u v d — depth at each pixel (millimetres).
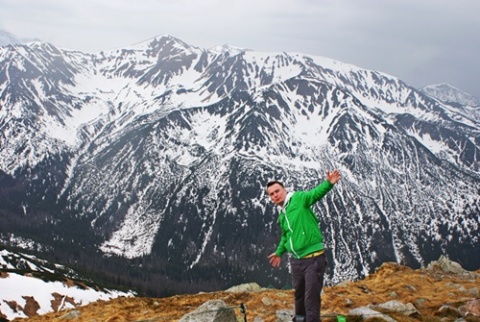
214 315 17016
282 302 22234
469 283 24391
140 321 20219
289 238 14383
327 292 23688
